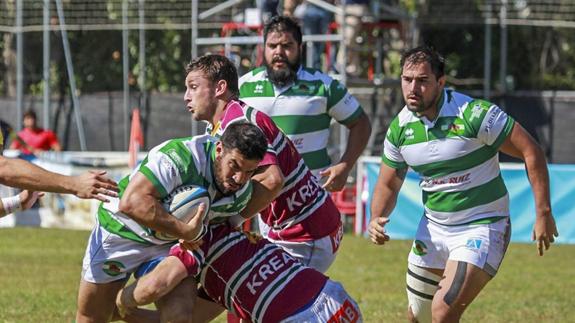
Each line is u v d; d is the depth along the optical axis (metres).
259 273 18.88
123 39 71.94
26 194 21.20
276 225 21.42
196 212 18.11
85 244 48.97
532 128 65.25
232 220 19.41
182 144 18.36
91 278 19.58
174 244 19.39
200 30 76.69
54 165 56.81
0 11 75.50
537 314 31.09
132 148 56.03
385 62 71.19
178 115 67.56
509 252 48.16
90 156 57.00
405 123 21.80
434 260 22.06
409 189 52.16
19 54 68.19
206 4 74.25
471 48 76.31
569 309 32.22
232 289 19.00
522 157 21.42
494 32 76.38
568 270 42.66
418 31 72.00
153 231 18.88
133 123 56.59
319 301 18.69
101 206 19.55
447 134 21.27
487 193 21.56
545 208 21.00
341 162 24.25
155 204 17.94
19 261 42.31
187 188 18.22
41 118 69.94
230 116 19.97
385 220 21.88
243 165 18.12
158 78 81.00
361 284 37.28
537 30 76.69
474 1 72.56
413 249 22.47
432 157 21.52
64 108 69.50
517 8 70.50
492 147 21.30
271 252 19.16
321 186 22.69
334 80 24.25
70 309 30.36
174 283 18.55
